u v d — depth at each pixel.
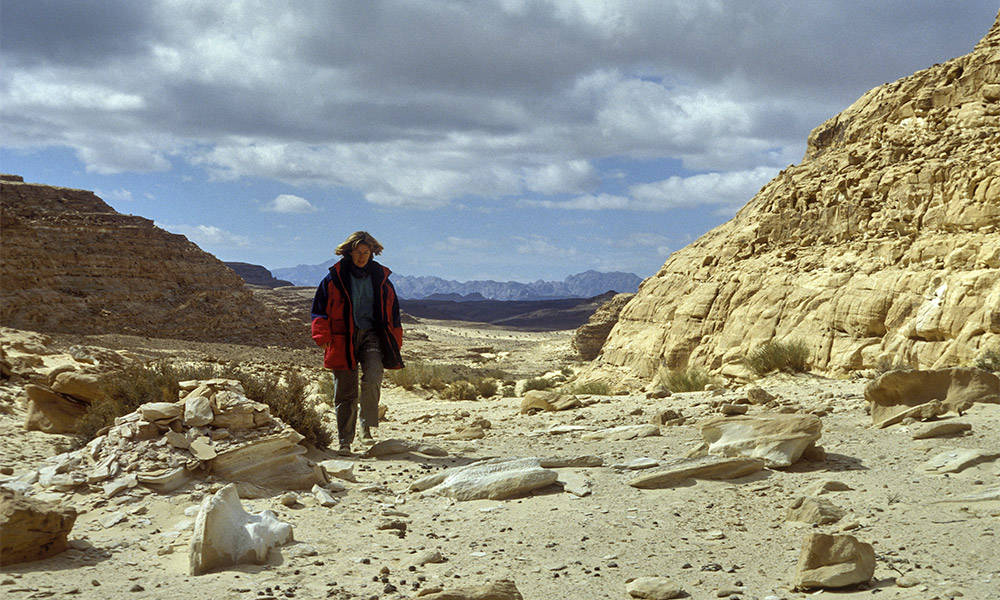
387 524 5.76
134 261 87.81
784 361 23.12
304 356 64.25
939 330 21.25
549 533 5.50
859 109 37.34
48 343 29.20
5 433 10.04
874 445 7.99
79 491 6.74
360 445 9.94
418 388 24.83
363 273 9.44
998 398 9.17
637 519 5.77
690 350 32.34
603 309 84.06
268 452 7.36
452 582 4.41
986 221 23.59
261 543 4.93
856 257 27.39
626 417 12.38
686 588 4.27
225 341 86.31
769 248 33.12
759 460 7.08
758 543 5.08
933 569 4.26
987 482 6.09
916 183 27.70
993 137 26.64
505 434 11.46
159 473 6.77
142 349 49.50
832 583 4.10
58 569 4.71
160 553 5.08
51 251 81.75
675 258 41.41
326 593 4.21
